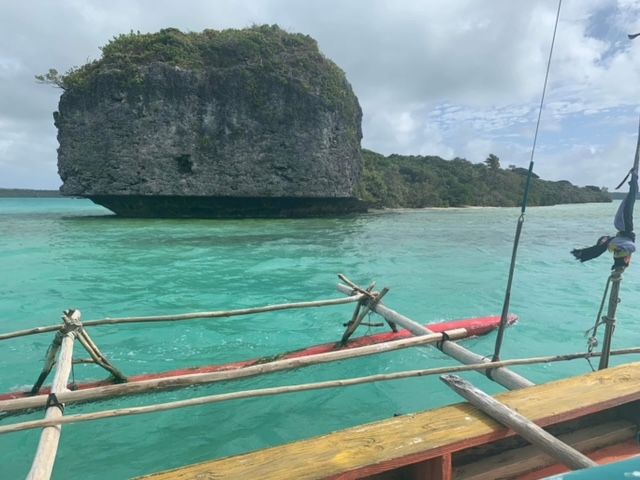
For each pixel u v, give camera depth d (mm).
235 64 37000
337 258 16938
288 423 5145
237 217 39875
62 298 10875
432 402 5586
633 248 3623
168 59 36000
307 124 37812
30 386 6078
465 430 2721
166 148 35188
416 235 25562
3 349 7473
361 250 19125
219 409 5383
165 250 18656
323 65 40125
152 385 3896
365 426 2787
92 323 5738
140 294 11320
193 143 35750
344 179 40938
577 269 14805
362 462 2418
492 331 8070
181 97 35250
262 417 5250
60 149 36062
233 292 11555
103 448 4660
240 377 4121
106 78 34156
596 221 38531
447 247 20250
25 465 4402
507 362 4324
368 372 6395
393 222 36000
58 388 4086
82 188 35750
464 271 14406
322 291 11688
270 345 7684
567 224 35062
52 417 3518
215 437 4883
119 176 34938
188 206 38125
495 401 2924
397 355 6938
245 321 8875
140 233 25047
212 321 8852
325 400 5609
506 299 4328
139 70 34469
